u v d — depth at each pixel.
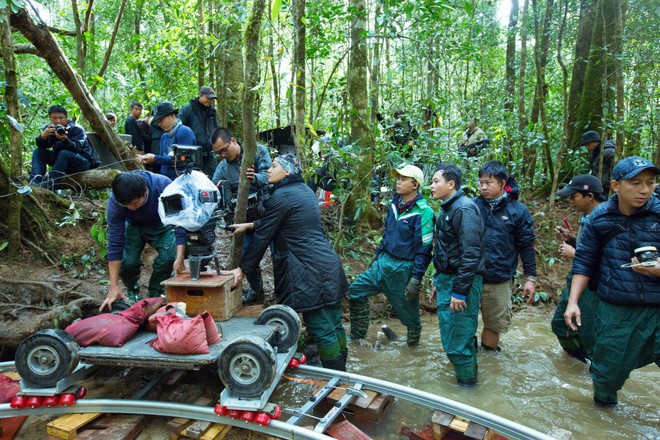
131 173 3.63
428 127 6.90
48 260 5.09
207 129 6.14
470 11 4.88
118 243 3.87
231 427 2.99
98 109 5.64
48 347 2.91
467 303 3.69
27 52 5.21
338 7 5.87
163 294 4.47
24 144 8.20
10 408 2.98
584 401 3.60
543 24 9.99
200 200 3.44
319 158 5.73
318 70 8.41
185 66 8.97
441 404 2.90
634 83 8.31
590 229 3.32
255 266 3.78
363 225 6.68
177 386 3.51
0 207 5.24
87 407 2.98
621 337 3.14
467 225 3.57
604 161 7.07
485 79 10.30
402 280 4.37
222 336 3.21
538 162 9.99
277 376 3.10
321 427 2.76
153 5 10.38
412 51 8.17
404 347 4.66
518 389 3.81
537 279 6.47
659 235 3.02
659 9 7.71
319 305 3.61
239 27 6.46
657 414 3.42
